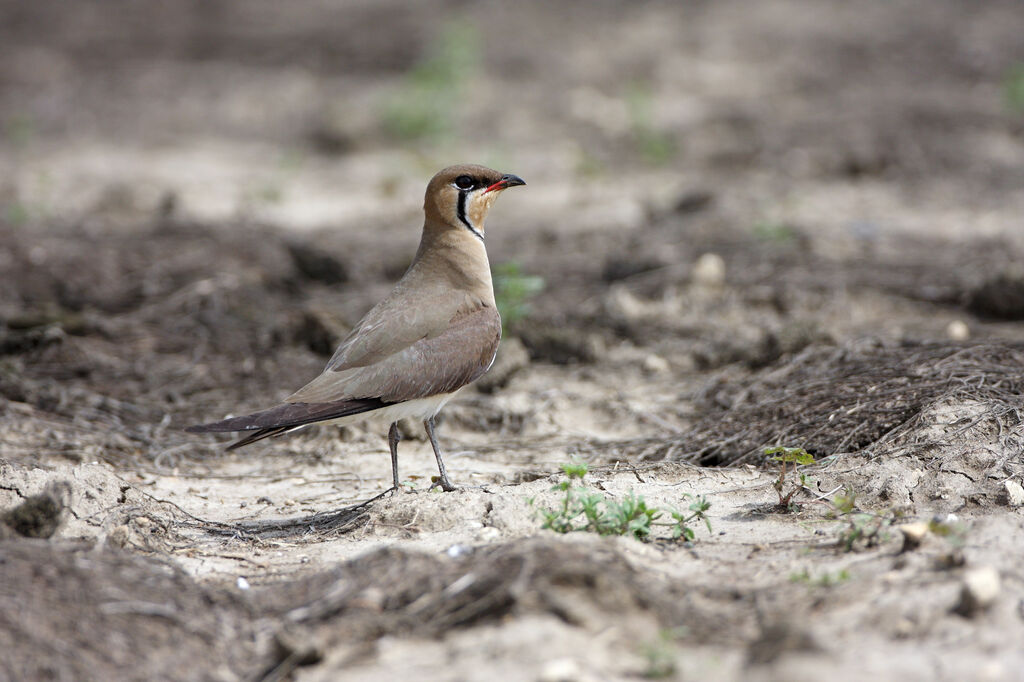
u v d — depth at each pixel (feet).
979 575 21.67
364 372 30.30
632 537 27.02
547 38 121.70
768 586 23.76
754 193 71.56
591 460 35.24
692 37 120.26
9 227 65.36
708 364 44.16
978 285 50.03
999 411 32.32
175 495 33.65
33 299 52.65
